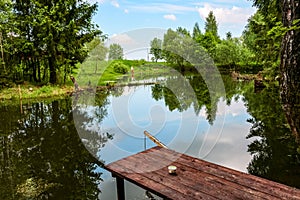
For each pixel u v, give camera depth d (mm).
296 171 4590
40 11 16719
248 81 19266
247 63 24094
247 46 25984
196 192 2910
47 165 5172
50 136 7133
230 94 13164
